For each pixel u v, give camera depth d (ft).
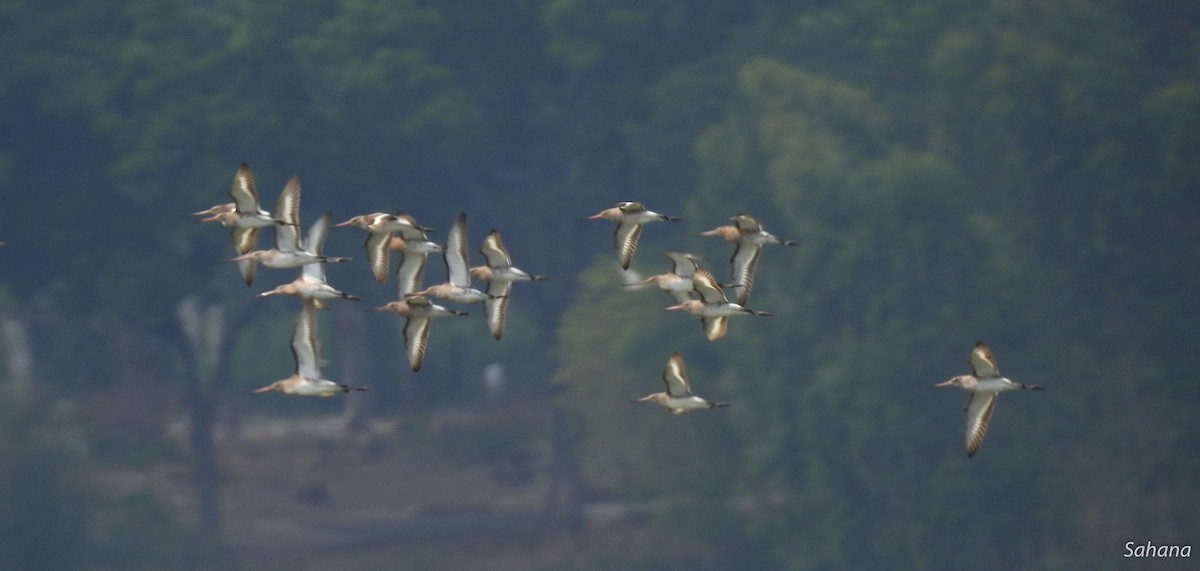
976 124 173.06
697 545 189.26
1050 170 160.86
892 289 164.25
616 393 182.09
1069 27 163.94
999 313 162.09
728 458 183.42
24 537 181.88
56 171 205.87
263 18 209.36
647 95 214.28
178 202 197.36
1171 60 173.37
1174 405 155.22
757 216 181.37
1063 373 161.48
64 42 204.85
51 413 194.59
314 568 200.13
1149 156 156.35
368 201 215.72
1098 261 159.84
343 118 210.79
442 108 199.72
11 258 204.23
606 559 196.65
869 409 161.89
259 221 78.18
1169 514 154.51
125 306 198.70
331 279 213.66
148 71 203.51
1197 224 156.46
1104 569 153.28
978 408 73.26
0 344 200.44
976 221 165.17
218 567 196.54
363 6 205.46
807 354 172.86
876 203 166.61
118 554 191.11
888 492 165.37
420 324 81.30
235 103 200.34
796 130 178.29
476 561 203.82
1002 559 160.66
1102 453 159.84
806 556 171.83
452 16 211.00
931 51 194.70
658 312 184.44
